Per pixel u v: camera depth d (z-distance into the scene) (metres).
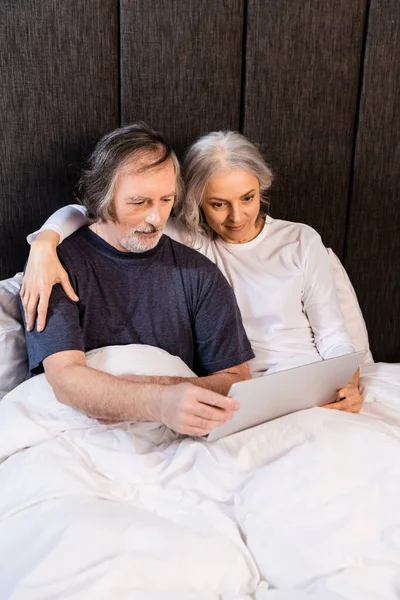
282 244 1.62
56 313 1.32
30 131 1.60
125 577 0.99
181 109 1.68
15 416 1.29
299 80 1.71
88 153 1.65
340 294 1.75
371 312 1.93
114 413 1.25
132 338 1.43
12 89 1.57
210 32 1.63
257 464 1.22
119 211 1.34
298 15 1.66
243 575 1.06
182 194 1.52
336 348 1.57
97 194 1.35
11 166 1.62
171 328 1.45
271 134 1.74
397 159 1.81
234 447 1.24
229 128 1.72
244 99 1.70
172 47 1.62
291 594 1.00
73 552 1.02
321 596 0.98
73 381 1.26
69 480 1.17
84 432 1.27
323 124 1.75
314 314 1.62
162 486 1.20
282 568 1.07
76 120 1.62
